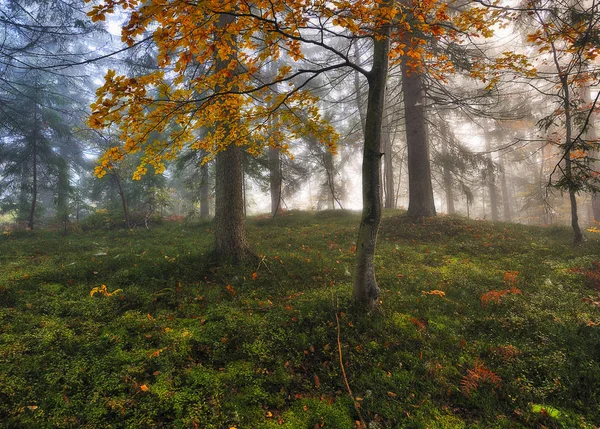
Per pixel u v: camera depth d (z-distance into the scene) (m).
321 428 3.10
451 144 13.95
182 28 3.02
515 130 17.12
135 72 9.03
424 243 9.28
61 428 2.91
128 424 2.99
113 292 5.54
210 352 4.12
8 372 3.47
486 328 4.66
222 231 7.47
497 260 7.55
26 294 5.55
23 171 17.47
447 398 3.43
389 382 3.62
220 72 3.76
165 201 17.23
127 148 3.57
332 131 4.82
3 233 13.39
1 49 9.57
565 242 8.98
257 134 5.36
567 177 6.00
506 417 3.17
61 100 17.47
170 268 6.91
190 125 4.23
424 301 5.39
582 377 3.58
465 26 4.90
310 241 9.90
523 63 5.55
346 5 3.54
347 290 5.68
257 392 3.48
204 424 3.04
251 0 3.20
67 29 10.29
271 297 5.77
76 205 18.25
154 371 3.72
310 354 4.13
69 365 3.69
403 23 4.05
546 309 4.97
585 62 5.73
